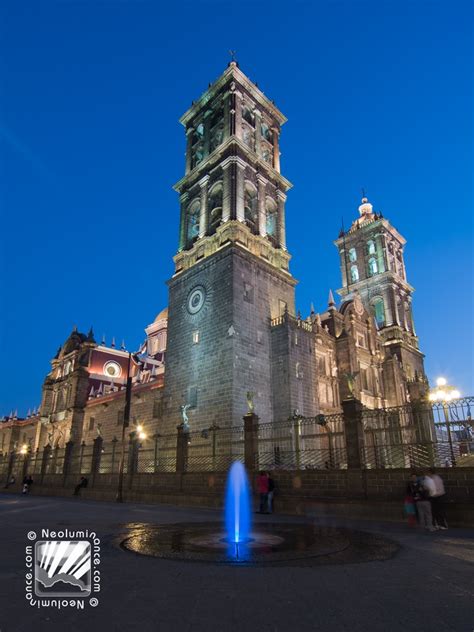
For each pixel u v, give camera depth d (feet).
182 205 176.14
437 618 19.86
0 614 20.68
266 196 168.86
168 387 146.92
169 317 158.10
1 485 182.91
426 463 65.00
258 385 133.08
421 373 226.79
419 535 44.62
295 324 143.95
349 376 76.28
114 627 18.94
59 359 249.75
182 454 93.04
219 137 173.88
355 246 262.06
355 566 29.55
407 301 248.73
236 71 173.47
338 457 88.63
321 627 18.79
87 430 209.77
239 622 19.39
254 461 79.25
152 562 30.76
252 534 43.91
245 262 143.95
